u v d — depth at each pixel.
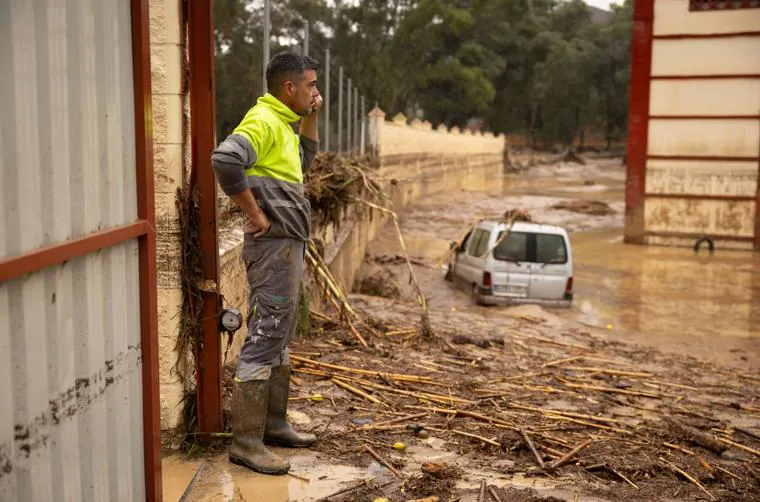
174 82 4.39
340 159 10.88
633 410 6.62
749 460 5.50
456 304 14.41
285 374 4.68
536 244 14.32
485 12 61.84
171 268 4.49
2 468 2.26
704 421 6.49
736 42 23.45
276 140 4.03
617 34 83.44
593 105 87.62
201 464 4.39
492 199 35.12
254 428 4.37
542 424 5.80
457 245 15.23
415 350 8.08
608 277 18.94
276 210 4.05
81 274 2.66
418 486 4.29
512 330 10.84
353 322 8.45
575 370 8.16
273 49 16.83
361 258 17.22
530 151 88.12
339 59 42.22
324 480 4.30
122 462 3.01
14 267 2.23
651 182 24.67
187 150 4.57
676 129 24.33
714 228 24.22
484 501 4.16
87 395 2.72
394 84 44.47
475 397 6.39
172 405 4.57
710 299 16.20
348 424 5.30
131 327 3.07
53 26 2.47
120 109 2.94
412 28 45.53
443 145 38.56
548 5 87.62
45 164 2.44
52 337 2.50
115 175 2.90
